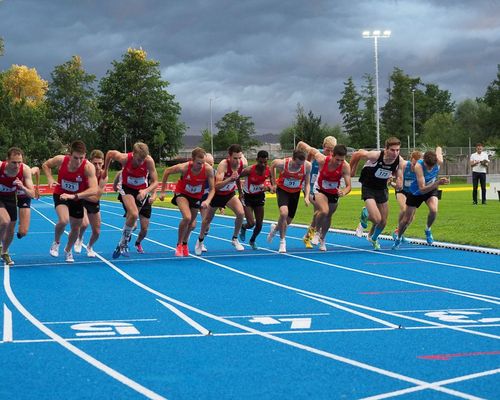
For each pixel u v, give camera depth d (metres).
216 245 15.62
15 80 97.44
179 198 13.05
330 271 11.30
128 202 12.59
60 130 93.75
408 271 11.22
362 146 109.38
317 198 13.63
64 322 7.34
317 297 8.89
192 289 9.58
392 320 7.39
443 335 6.66
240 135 121.62
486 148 66.69
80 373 5.39
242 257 13.29
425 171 13.51
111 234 18.98
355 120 109.50
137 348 6.20
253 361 5.74
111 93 94.25
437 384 5.03
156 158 95.56
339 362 5.69
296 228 19.97
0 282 10.27
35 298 8.87
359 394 4.82
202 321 7.39
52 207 36.09
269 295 9.06
